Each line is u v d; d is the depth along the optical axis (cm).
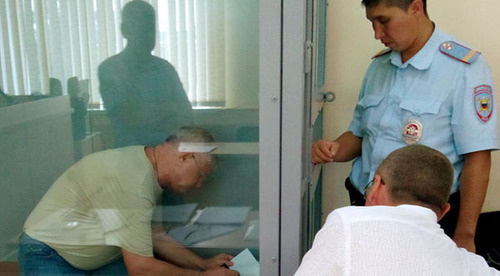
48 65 112
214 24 102
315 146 142
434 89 140
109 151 114
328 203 217
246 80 104
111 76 111
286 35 93
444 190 95
